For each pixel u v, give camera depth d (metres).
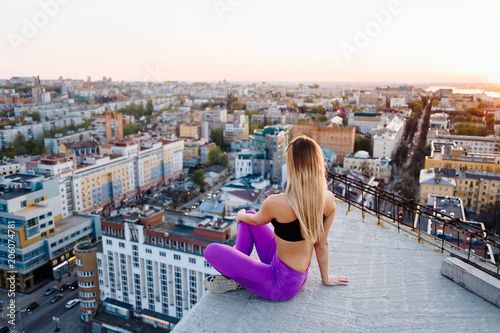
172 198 110.69
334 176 11.35
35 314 60.44
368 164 100.06
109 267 55.88
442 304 6.35
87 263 56.44
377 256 8.05
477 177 57.72
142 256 52.41
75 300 63.03
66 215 85.56
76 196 92.31
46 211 71.00
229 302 6.30
